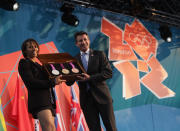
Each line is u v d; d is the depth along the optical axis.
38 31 4.54
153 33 6.05
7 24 4.24
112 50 5.33
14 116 3.66
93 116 3.40
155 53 5.92
